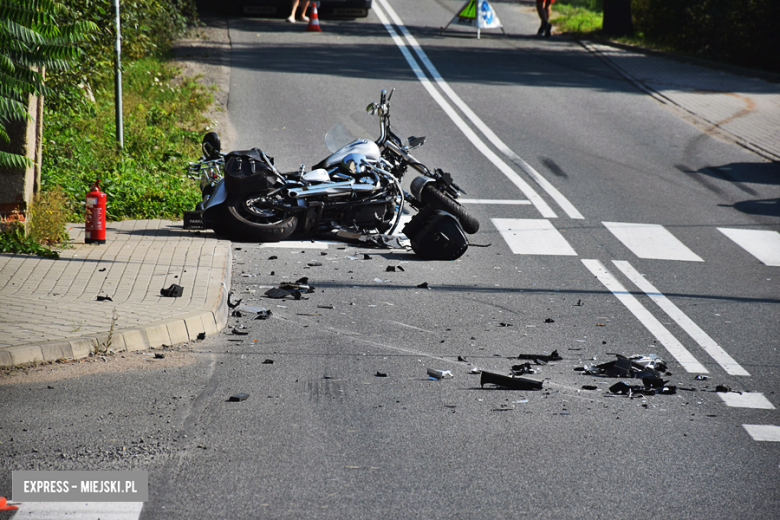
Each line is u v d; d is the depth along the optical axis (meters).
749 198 30.62
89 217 20.38
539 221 26.78
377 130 25.11
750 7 58.97
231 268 19.77
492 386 13.12
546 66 57.44
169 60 49.78
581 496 9.55
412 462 10.27
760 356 15.27
